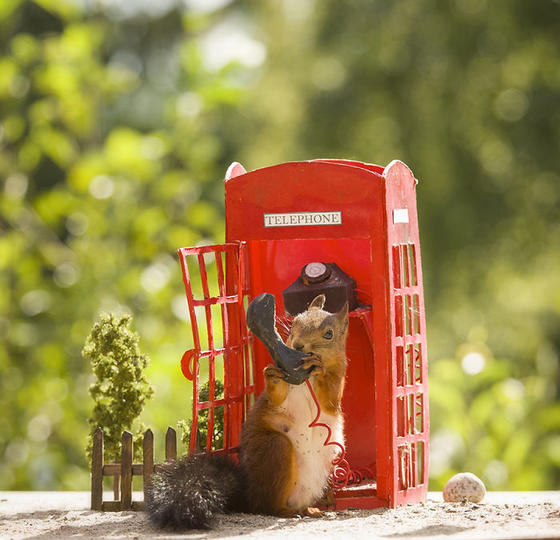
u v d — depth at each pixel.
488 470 9.66
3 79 11.10
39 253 11.59
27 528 5.77
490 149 14.93
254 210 6.38
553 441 10.59
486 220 14.73
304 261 6.88
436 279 14.87
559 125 14.62
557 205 14.71
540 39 14.65
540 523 5.51
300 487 5.92
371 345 6.90
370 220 6.07
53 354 10.88
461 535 5.07
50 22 14.74
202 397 6.83
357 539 5.04
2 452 11.02
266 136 16.45
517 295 15.58
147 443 6.26
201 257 6.22
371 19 15.54
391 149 15.13
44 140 11.24
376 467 6.38
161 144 11.48
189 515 5.48
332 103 15.59
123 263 11.24
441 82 14.88
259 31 17.28
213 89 11.68
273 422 5.92
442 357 14.86
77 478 10.69
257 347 6.92
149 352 10.47
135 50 17.62
